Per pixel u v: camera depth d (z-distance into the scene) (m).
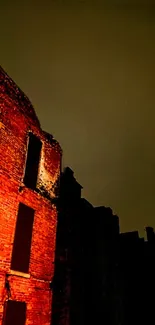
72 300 13.04
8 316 7.15
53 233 9.66
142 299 18.31
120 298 16.94
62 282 13.07
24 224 8.45
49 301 8.77
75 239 14.59
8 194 7.99
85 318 13.95
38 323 8.12
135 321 17.61
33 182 9.32
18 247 8.04
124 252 19.70
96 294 14.86
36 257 8.63
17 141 8.82
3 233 7.54
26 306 7.82
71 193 15.01
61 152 11.34
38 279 8.49
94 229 16.58
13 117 8.82
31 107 9.94
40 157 9.88
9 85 8.84
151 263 19.45
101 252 15.88
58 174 10.74
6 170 8.09
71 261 13.85
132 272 19.19
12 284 7.47
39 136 10.05
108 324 14.78
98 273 15.36
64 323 12.35
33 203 8.98
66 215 14.32
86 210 16.48
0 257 7.28
